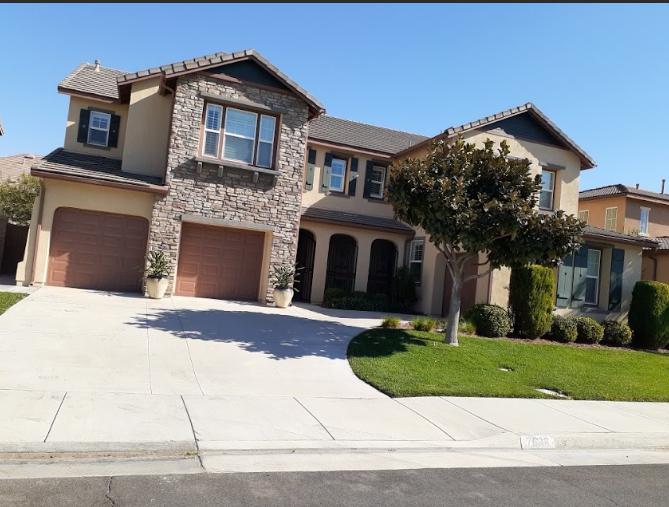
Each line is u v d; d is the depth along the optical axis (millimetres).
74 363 8562
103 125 18609
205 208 16469
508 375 11078
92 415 6430
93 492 4641
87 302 13625
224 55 16391
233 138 16875
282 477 5371
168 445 5777
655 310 17578
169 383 8188
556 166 20016
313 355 10922
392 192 12414
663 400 10562
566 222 11734
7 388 7078
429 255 19859
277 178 17125
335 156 21234
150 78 17219
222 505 4586
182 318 12930
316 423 7082
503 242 12555
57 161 16578
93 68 20469
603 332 16828
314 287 20031
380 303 19703
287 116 17250
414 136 24656
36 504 4320
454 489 5422
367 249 20797
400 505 4910
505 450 7039
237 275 17562
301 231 20625
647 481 6199
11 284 15969
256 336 11977
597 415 8898
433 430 7312
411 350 11945
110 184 15719
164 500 4594
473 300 19500
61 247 16016
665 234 27672
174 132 16188
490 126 19188
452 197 11406
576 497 5484
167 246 16109
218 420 6773
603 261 20922
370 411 7875
